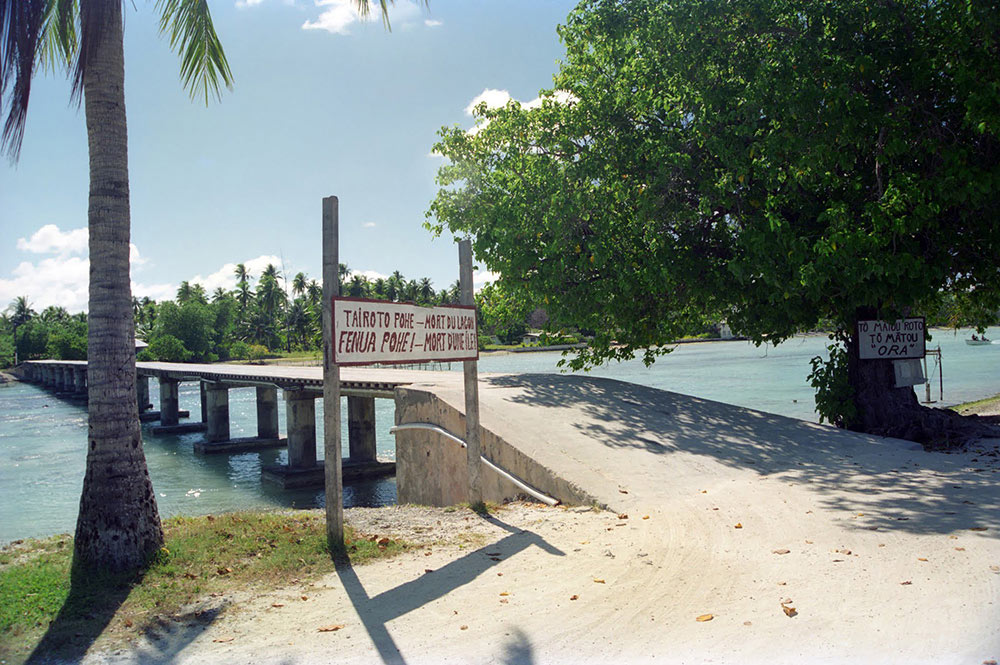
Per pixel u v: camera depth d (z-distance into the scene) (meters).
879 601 4.79
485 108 18.64
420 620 4.91
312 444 23.09
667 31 13.43
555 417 12.57
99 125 6.44
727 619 4.66
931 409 13.80
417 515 8.57
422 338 7.85
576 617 4.85
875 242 11.04
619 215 15.05
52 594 5.50
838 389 14.48
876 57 11.74
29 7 6.00
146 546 6.29
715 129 13.20
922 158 12.00
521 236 16.19
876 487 8.72
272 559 6.39
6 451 28.78
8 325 138.38
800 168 11.94
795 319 14.52
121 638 4.71
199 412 47.41
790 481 9.36
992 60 10.70
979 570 5.28
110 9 6.37
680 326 16.94
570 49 16.30
